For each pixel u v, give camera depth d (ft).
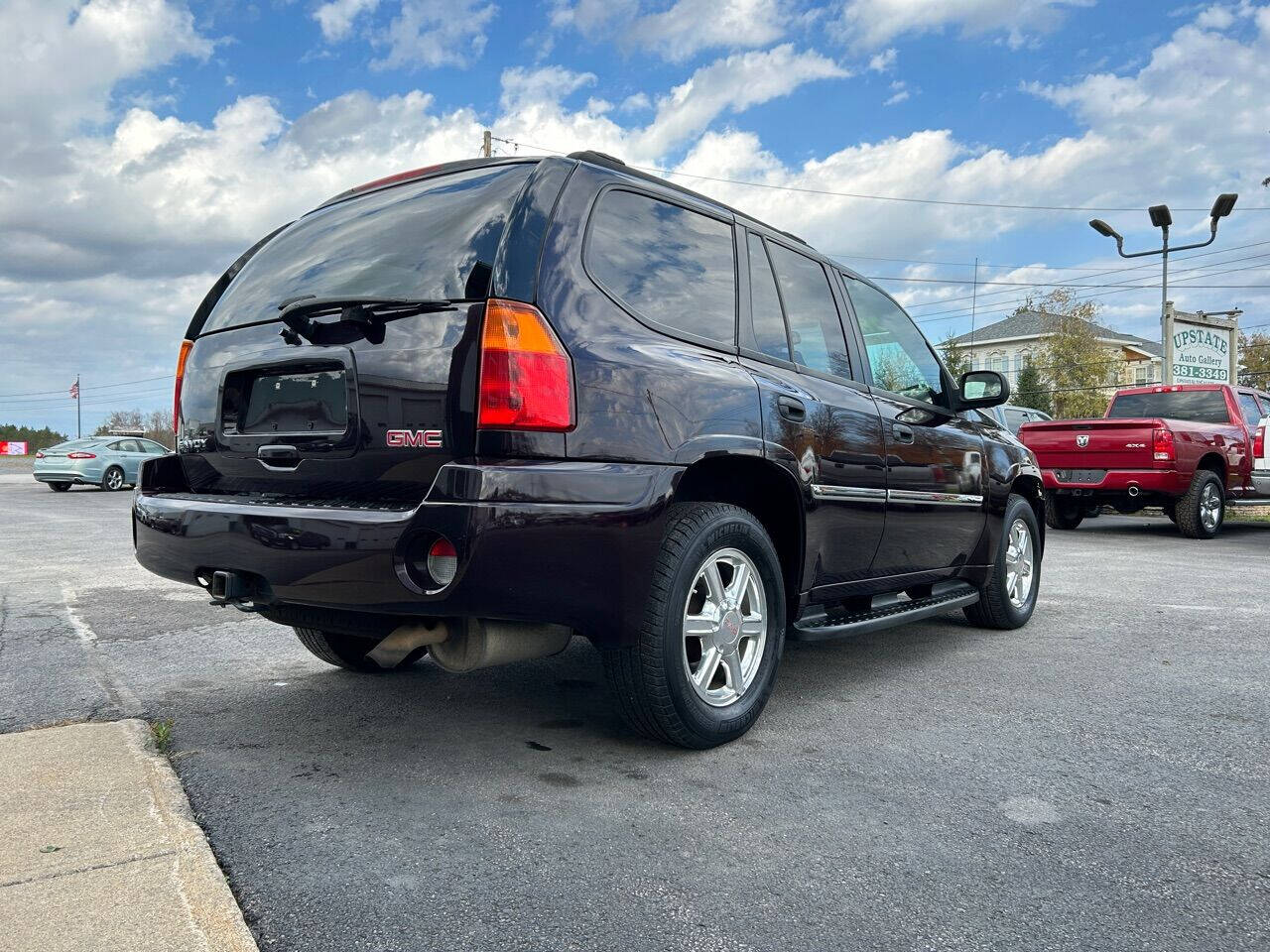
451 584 7.80
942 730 10.62
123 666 13.39
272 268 10.53
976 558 15.44
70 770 8.77
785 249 12.42
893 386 13.99
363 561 8.06
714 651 9.85
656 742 10.09
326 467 8.97
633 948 5.96
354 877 6.88
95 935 5.86
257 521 8.73
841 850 7.43
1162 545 32.45
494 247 8.51
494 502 7.84
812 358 12.17
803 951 5.96
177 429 10.93
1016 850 7.47
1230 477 36.86
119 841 7.22
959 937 6.14
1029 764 9.51
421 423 8.32
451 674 13.08
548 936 6.08
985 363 222.48
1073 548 31.22
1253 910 6.54
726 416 9.75
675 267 10.21
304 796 8.45
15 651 14.42
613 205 9.70
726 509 9.87
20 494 66.13
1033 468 17.25
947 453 14.26
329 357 8.96
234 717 10.92
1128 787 8.86
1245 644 15.46
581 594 8.34
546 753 9.72
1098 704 11.75
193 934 5.90
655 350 9.33
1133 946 6.06
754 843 7.54
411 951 5.89
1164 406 40.50
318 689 12.19
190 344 11.39
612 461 8.58
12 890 6.41
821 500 11.18
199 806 8.19
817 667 13.74
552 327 8.43
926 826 7.92
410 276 8.93
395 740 10.11
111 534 35.17
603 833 7.70
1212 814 8.23
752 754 9.76
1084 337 156.04
